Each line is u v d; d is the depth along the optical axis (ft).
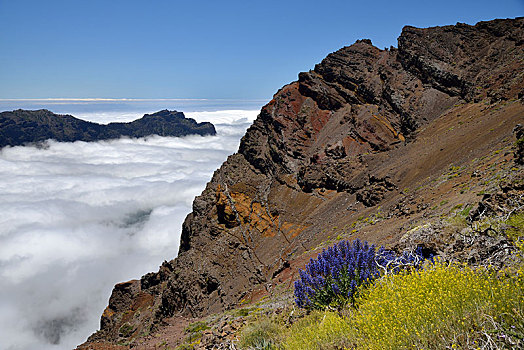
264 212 206.28
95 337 193.36
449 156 126.72
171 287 171.63
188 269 181.37
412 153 158.40
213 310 145.18
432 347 11.36
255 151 262.47
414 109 197.16
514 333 9.64
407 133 194.90
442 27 226.79
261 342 22.49
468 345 10.33
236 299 131.64
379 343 12.92
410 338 11.94
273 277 128.06
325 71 279.69
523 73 148.56
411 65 219.20
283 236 180.86
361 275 22.49
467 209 42.11
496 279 12.50
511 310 10.48
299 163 234.17
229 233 194.49
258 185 237.04
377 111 220.43
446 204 72.54
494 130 114.01
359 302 19.90
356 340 15.14
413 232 35.06
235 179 243.40
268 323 25.61
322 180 205.16
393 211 107.24
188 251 203.21
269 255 169.07
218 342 30.83
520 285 11.18
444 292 12.74
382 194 142.31
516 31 188.55
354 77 258.16
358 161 194.08
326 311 21.70
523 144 64.95
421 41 222.89
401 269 21.16
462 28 217.56
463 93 183.21
